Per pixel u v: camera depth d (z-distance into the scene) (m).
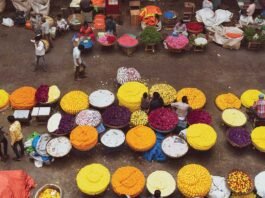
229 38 18.59
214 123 15.22
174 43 18.19
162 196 12.30
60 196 12.41
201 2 22.06
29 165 13.68
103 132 14.33
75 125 14.27
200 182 12.30
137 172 12.74
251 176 13.46
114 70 17.56
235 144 13.83
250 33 18.62
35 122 15.03
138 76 16.28
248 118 15.27
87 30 18.50
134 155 14.04
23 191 12.51
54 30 19.06
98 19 19.70
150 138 13.63
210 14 19.97
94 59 18.11
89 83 16.88
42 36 18.44
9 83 16.81
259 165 13.84
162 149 13.50
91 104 15.06
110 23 18.70
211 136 13.66
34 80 16.98
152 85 16.81
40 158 13.55
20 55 18.33
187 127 14.38
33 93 15.36
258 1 20.94
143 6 21.78
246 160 13.98
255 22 19.48
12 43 19.05
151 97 15.08
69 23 19.75
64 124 14.16
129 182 12.40
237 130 14.22
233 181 12.47
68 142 13.73
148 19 19.45
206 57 18.45
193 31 19.17
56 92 15.45
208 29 19.34
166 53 18.58
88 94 16.36
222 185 12.63
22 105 15.02
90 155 14.03
